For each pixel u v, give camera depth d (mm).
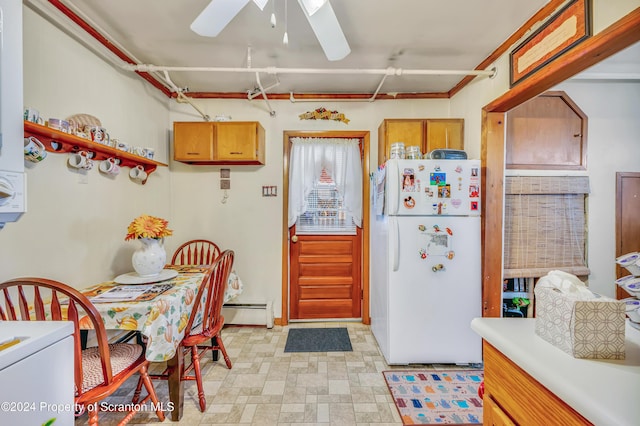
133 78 2402
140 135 2512
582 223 2469
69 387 909
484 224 2234
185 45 2119
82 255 1868
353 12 1736
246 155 2715
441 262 2178
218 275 1917
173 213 3055
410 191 2160
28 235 1514
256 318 3006
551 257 2441
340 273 3154
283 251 3057
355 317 3160
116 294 1666
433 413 1723
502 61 2100
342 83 2746
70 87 1760
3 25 875
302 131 3035
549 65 1634
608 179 2473
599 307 726
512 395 824
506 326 943
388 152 2717
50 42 1618
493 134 2254
